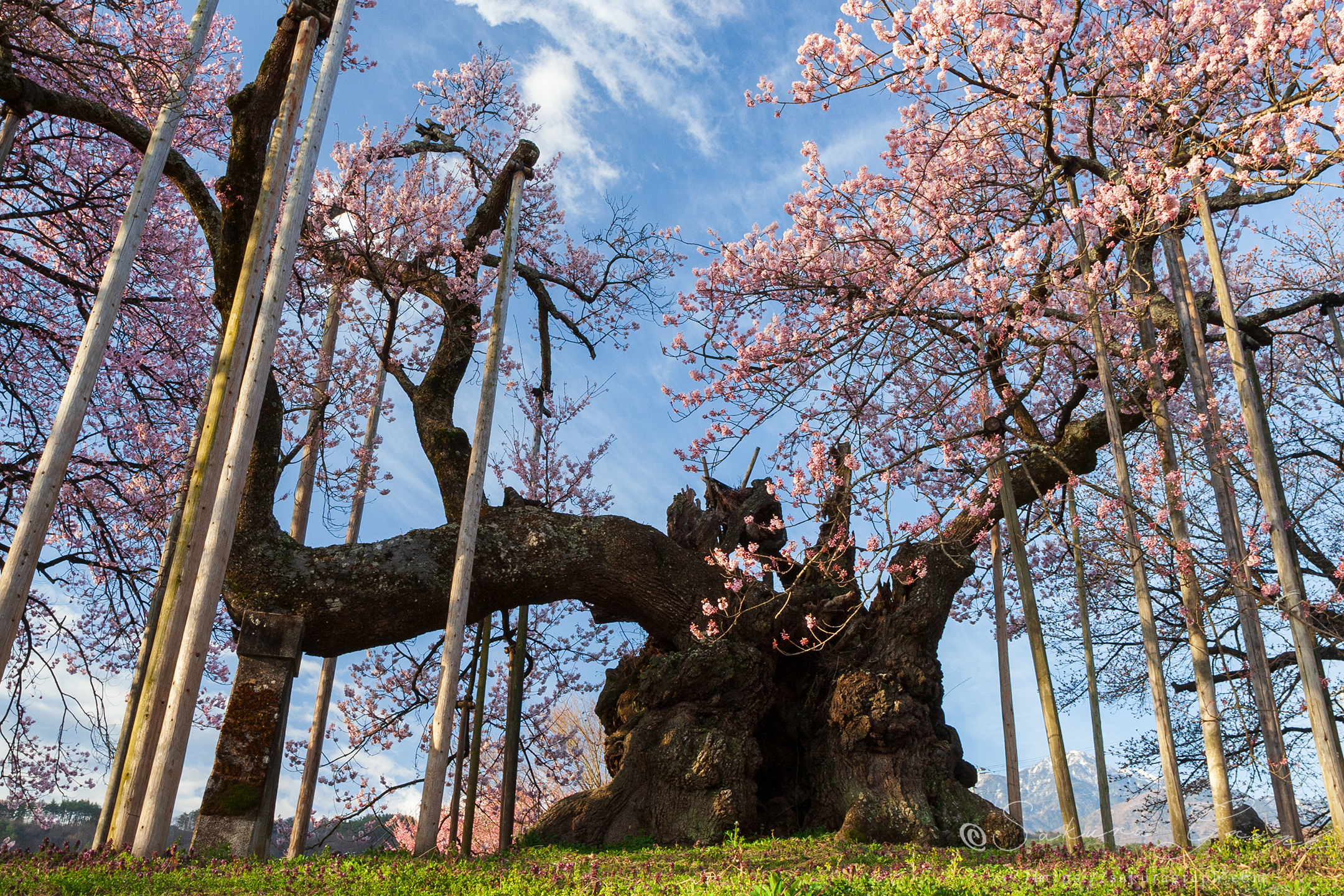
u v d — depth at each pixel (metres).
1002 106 11.45
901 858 9.62
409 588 12.18
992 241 11.72
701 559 14.12
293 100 10.74
